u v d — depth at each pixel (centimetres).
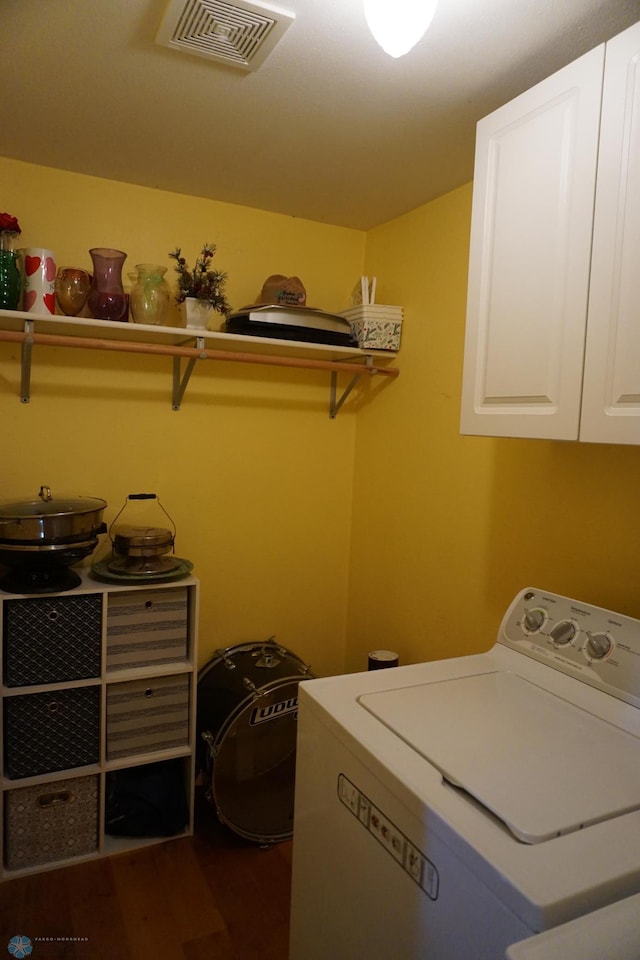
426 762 101
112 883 188
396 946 96
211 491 239
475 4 115
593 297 112
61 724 189
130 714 200
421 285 222
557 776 98
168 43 131
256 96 153
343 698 124
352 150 181
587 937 68
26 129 176
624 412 107
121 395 221
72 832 195
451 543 205
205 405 235
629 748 108
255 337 207
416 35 104
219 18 121
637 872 78
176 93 153
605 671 124
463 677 137
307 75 142
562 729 114
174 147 185
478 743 107
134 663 199
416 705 122
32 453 210
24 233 203
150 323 201
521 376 128
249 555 248
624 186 107
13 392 206
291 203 229
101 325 186
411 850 93
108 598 193
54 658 186
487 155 138
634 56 105
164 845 206
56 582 186
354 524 264
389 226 242
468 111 156
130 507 226
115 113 165
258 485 247
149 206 219
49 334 196
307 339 218
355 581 263
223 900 183
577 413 116
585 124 114
